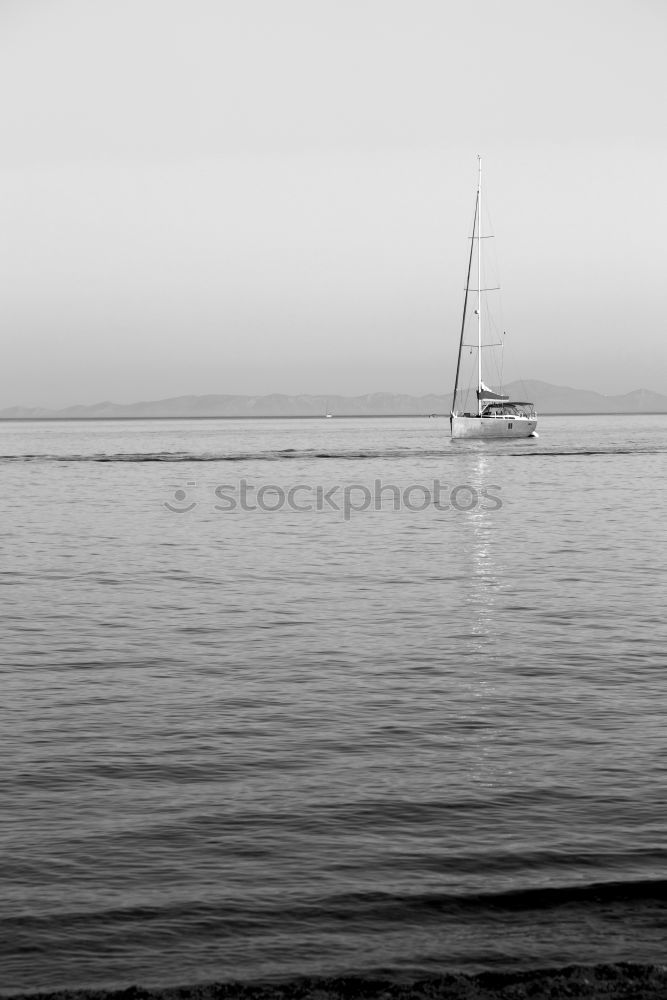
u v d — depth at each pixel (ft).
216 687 61.72
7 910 33.30
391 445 493.77
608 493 220.23
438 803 42.27
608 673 64.90
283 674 65.05
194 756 48.49
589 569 112.68
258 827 39.91
